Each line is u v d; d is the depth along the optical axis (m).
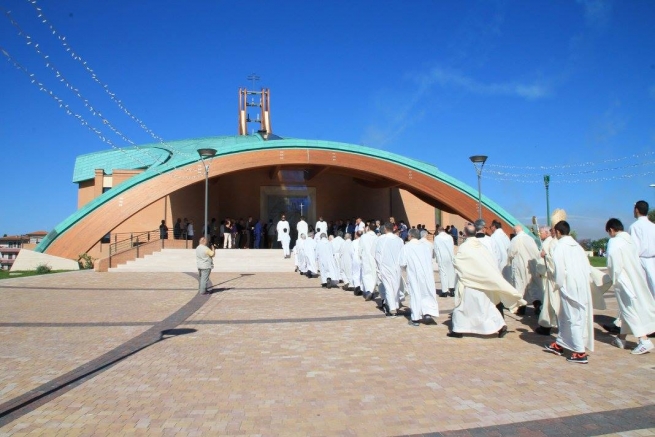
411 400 5.20
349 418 4.75
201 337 8.33
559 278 6.71
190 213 29.80
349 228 27.17
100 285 16.00
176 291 14.49
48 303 12.20
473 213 28.50
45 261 23.45
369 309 11.18
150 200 24.72
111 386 5.75
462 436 4.32
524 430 4.41
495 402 5.10
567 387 5.54
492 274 7.94
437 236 13.80
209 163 25.55
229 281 17.22
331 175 34.09
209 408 5.03
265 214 33.03
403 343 7.80
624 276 7.09
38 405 5.14
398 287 10.29
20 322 9.74
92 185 34.06
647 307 7.04
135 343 7.93
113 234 28.03
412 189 29.81
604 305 8.21
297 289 15.04
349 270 14.69
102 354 7.24
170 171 25.08
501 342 7.83
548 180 22.17
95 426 4.59
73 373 6.29
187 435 4.39
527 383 5.70
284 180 33.47
